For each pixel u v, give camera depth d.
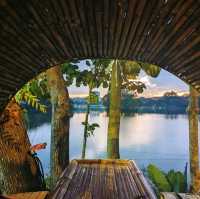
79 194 5.48
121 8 3.68
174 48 4.73
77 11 3.75
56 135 9.09
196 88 5.98
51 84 9.12
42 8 3.49
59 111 9.09
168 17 3.73
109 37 5.02
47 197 5.14
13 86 5.46
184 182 10.59
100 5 3.58
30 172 7.21
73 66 11.77
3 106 5.57
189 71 5.45
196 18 3.47
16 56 4.55
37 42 4.54
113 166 7.77
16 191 6.98
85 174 6.93
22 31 3.93
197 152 9.77
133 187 5.85
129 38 4.97
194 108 9.98
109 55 6.31
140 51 5.62
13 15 3.40
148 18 3.92
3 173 7.01
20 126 7.14
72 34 4.70
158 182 10.18
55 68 9.02
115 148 11.73
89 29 4.54
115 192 5.62
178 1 3.25
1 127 6.87
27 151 7.22
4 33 3.72
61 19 3.96
